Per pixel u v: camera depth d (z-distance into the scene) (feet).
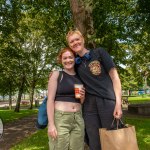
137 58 101.91
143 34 76.13
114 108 15.92
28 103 187.32
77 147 15.79
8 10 68.08
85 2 26.78
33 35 116.88
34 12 75.31
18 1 68.13
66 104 15.57
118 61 88.94
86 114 16.37
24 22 84.79
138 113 81.61
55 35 85.76
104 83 16.16
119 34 71.77
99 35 64.49
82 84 15.87
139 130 46.50
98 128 16.25
